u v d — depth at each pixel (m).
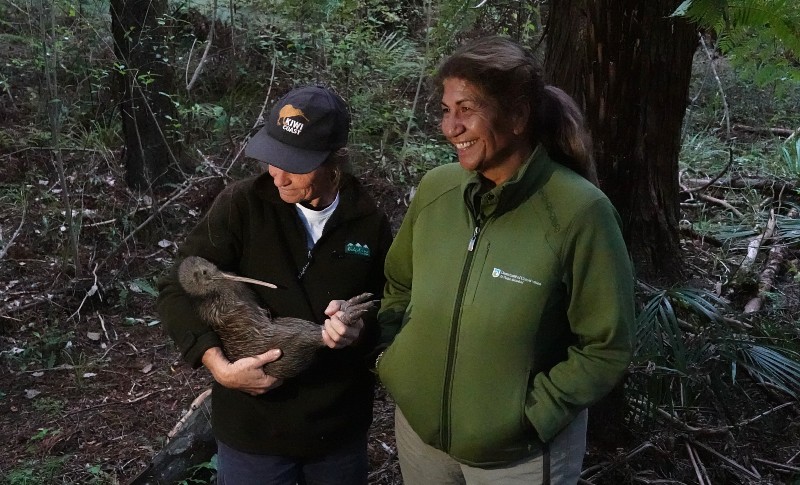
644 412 3.60
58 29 6.70
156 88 5.88
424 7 7.29
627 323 2.09
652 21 3.28
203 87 6.92
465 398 2.16
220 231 2.39
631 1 3.19
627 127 3.40
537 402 2.12
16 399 4.27
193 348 2.32
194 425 3.57
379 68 7.24
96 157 6.30
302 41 7.00
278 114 2.24
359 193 2.43
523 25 6.30
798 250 5.68
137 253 5.47
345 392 2.45
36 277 5.21
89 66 6.69
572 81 3.32
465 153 2.11
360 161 6.15
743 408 3.95
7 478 3.59
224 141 6.55
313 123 2.21
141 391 4.34
